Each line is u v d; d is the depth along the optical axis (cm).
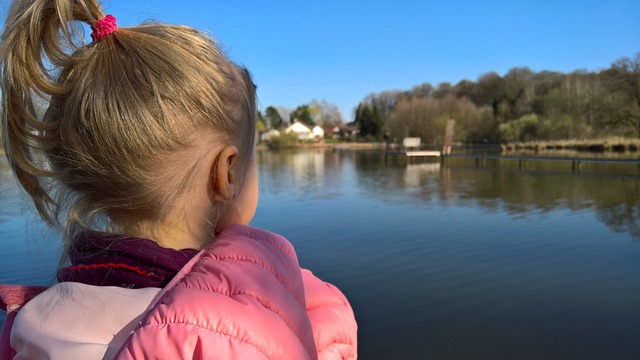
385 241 646
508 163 2316
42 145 62
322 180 1625
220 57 66
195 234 65
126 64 59
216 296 55
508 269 505
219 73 63
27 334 57
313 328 75
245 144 68
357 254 577
